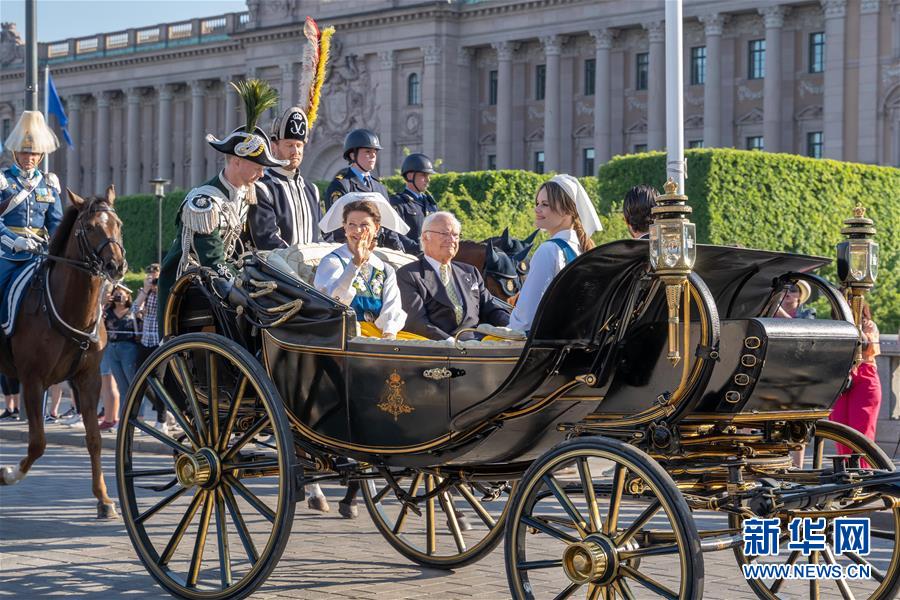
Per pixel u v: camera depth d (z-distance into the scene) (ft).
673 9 60.90
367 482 32.22
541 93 284.41
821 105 244.42
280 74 311.68
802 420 23.25
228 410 27.14
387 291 28.78
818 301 107.55
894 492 21.79
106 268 37.96
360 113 297.12
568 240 27.09
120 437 28.48
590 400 24.44
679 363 21.97
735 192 150.71
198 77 340.18
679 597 20.22
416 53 289.12
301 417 26.76
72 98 372.17
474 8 283.79
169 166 350.43
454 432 24.71
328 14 302.04
